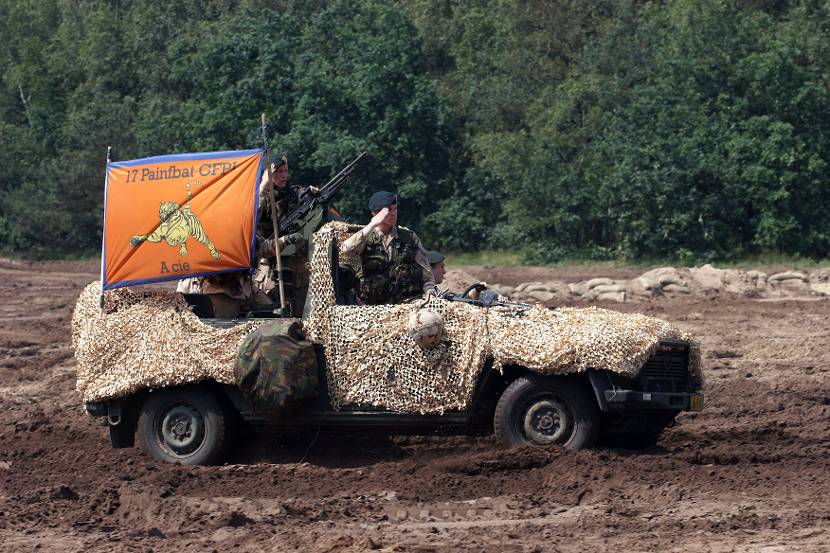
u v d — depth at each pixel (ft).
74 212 367.45
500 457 59.21
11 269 282.77
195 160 62.85
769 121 253.03
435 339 59.57
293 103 298.97
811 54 268.82
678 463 59.62
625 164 256.11
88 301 65.31
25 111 463.42
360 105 292.20
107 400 63.46
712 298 157.69
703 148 253.24
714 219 255.50
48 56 468.75
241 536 48.26
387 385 60.18
